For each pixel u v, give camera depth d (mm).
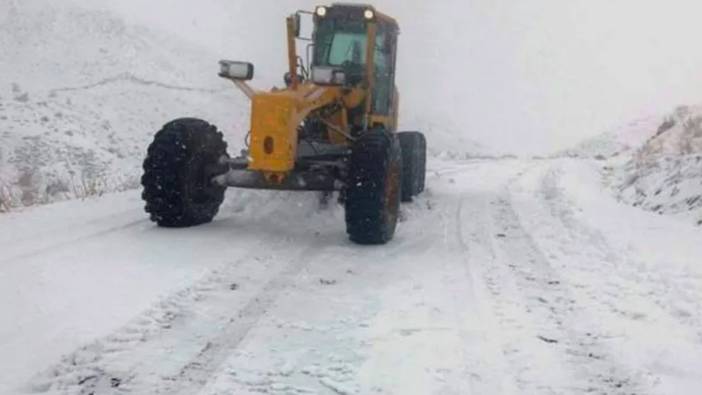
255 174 7676
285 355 4453
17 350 4281
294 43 8609
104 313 4922
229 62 7867
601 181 13258
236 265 6332
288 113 7367
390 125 10047
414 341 4734
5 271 5707
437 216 9367
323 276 6172
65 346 4359
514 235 8141
